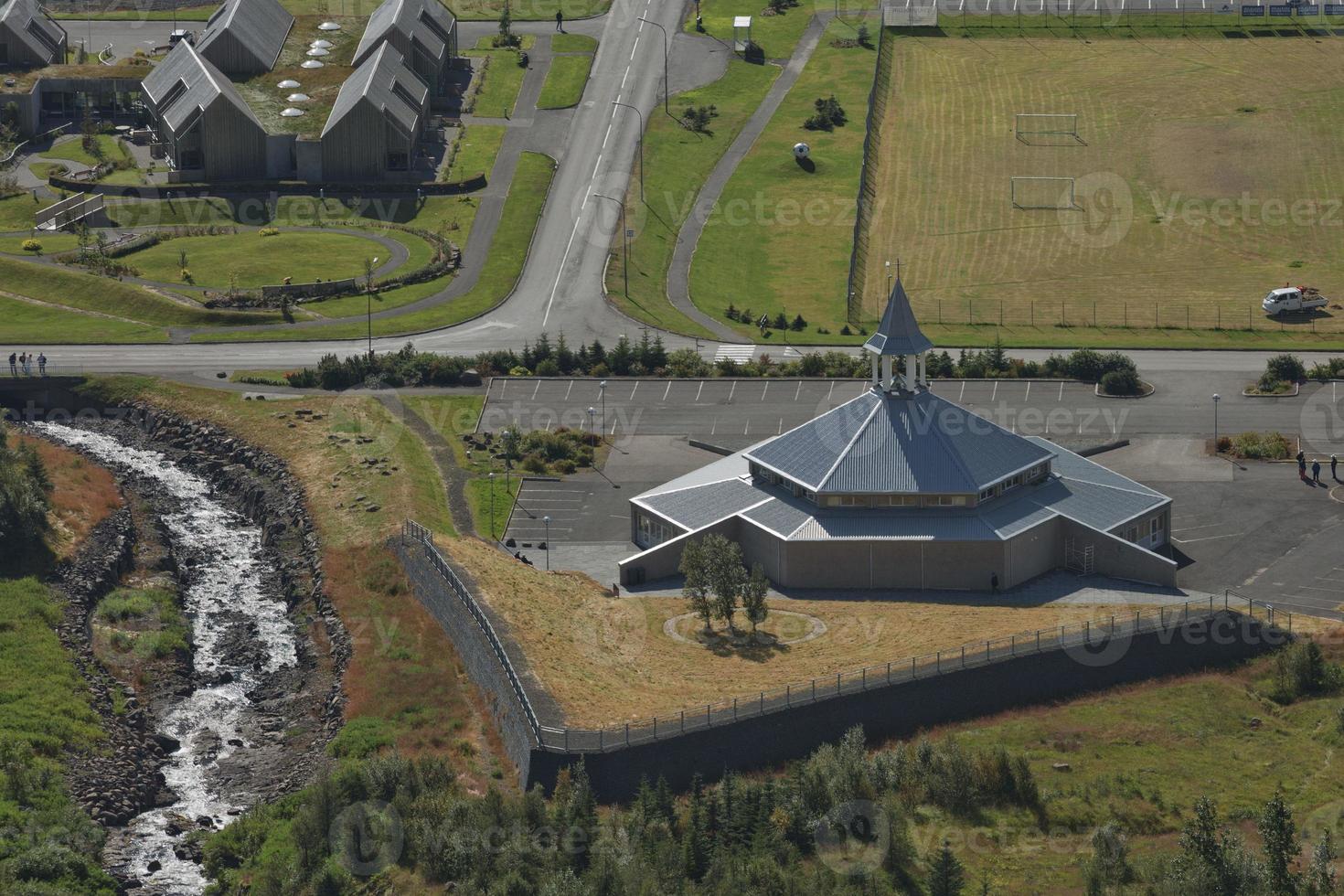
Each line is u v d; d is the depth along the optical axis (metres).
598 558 161.62
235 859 118.38
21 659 139.00
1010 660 133.12
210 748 134.62
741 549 159.62
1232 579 153.75
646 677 135.12
